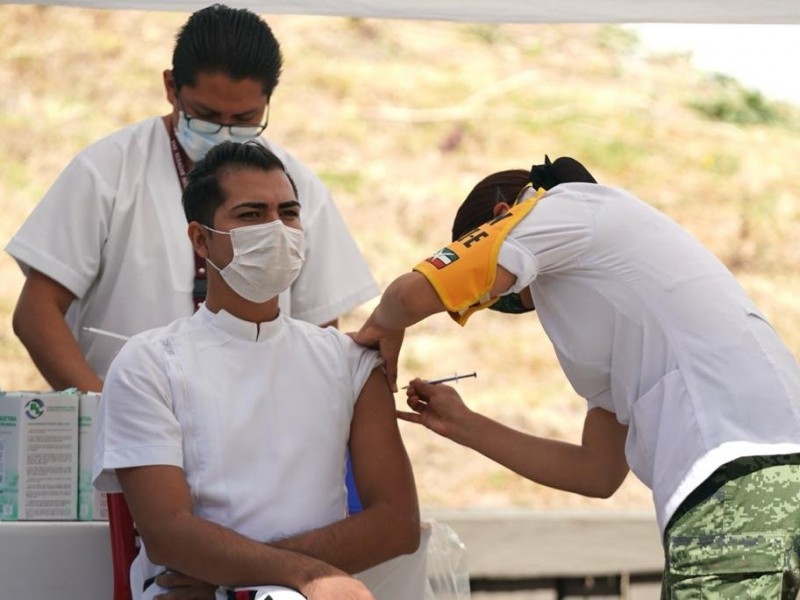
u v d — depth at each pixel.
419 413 10.42
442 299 9.07
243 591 8.67
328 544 9.01
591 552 15.00
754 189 27.23
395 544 9.30
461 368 22.80
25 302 11.59
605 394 9.77
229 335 9.41
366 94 27.80
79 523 9.92
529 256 9.08
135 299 11.59
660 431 8.85
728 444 8.55
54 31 28.34
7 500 9.98
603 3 12.27
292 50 28.61
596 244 9.22
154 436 8.97
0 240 23.86
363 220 24.89
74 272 11.51
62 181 11.67
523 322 24.05
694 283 9.10
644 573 15.09
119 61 27.77
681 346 8.95
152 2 12.57
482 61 29.41
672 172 27.27
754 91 30.19
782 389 8.78
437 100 27.98
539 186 9.72
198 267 11.68
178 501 8.86
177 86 11.25
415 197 25.52
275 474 9.20
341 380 9.57
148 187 11.68
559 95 28.80
